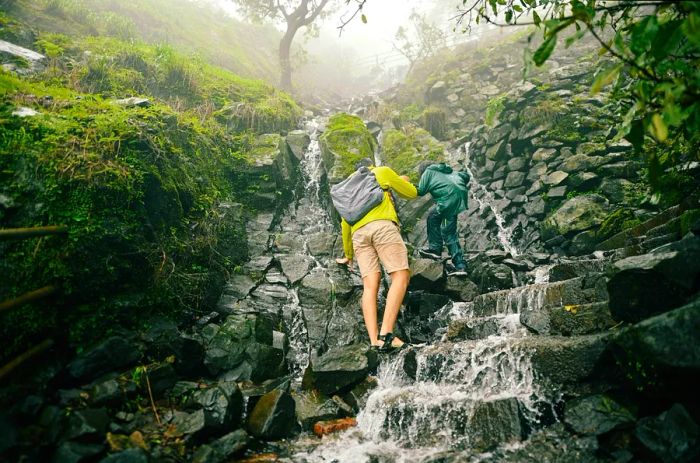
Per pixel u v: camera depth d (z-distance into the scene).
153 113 4.68
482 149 7.61
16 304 2.32
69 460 2.04
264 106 7.57
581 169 5.97
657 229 3.93
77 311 2.93
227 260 4.55
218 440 2.57
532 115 7.02
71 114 3.71
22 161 3.01
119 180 3.36
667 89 1.65
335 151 6.53
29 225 2.85
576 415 2.52
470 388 3.13
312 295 4.35
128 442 2.29
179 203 4.13
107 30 9.05
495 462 2.41
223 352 3.40
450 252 5.27
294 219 6.11
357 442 2.84
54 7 7.91
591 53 8.62
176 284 3.65
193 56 8.77
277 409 2.85
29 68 5.41
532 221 6.11
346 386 3.36
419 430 2.84
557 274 4.23
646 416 2.38
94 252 3.04
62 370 2.65
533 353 2.96
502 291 4.17
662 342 2.17
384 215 3.71
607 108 6.57
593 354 2.70
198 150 5.37
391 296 3.50
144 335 3.14
